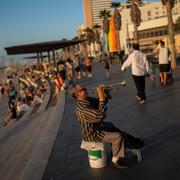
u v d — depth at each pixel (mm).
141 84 11688
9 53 31500
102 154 5633
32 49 29281
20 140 9844
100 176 5305
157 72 23969
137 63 11578
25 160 7273
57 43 26422
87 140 5574
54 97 19516
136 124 8695
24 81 54500
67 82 24047
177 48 70250
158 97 12797
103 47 103562
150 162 5680
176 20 98938
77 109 5469
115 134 5492
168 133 7410
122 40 101750
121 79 22750
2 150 9102
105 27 80625
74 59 30656
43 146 7340
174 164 5469
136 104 11891
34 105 19797
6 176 6352
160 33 99312
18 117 19516
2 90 45125
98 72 33656
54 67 30594
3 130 13203
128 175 5230
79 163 5996
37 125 11602
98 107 5605
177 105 10719
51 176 5543
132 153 6211
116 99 13664
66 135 8266
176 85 15680
